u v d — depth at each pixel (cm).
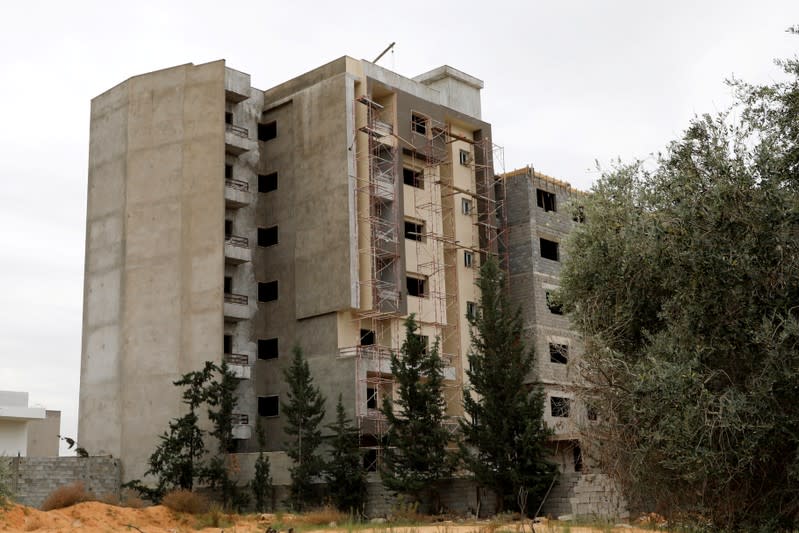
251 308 5425
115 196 5628
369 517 4325
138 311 5312
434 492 4259
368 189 5300
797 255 1770
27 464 4609
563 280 2244
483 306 4412
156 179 5456
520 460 4034
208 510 3722
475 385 4278
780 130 1925
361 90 5472
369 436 4944
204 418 4975
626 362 2002
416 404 4259
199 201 5319
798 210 1753
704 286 1834
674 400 1764
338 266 5175
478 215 6025
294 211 5494
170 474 4378
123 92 5725
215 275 5172
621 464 1997
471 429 4166
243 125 5662
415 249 5606
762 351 1745
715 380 1823
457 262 5812
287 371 4994
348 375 4991
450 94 6175
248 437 5153
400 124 5572
